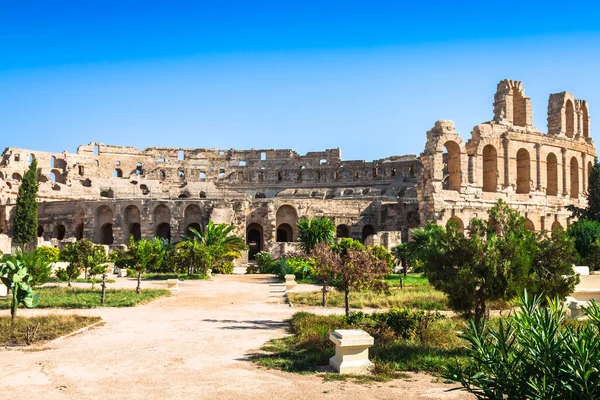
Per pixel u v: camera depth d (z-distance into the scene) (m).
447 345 19.53
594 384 8.47
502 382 9.39
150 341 21.36
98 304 33.06
